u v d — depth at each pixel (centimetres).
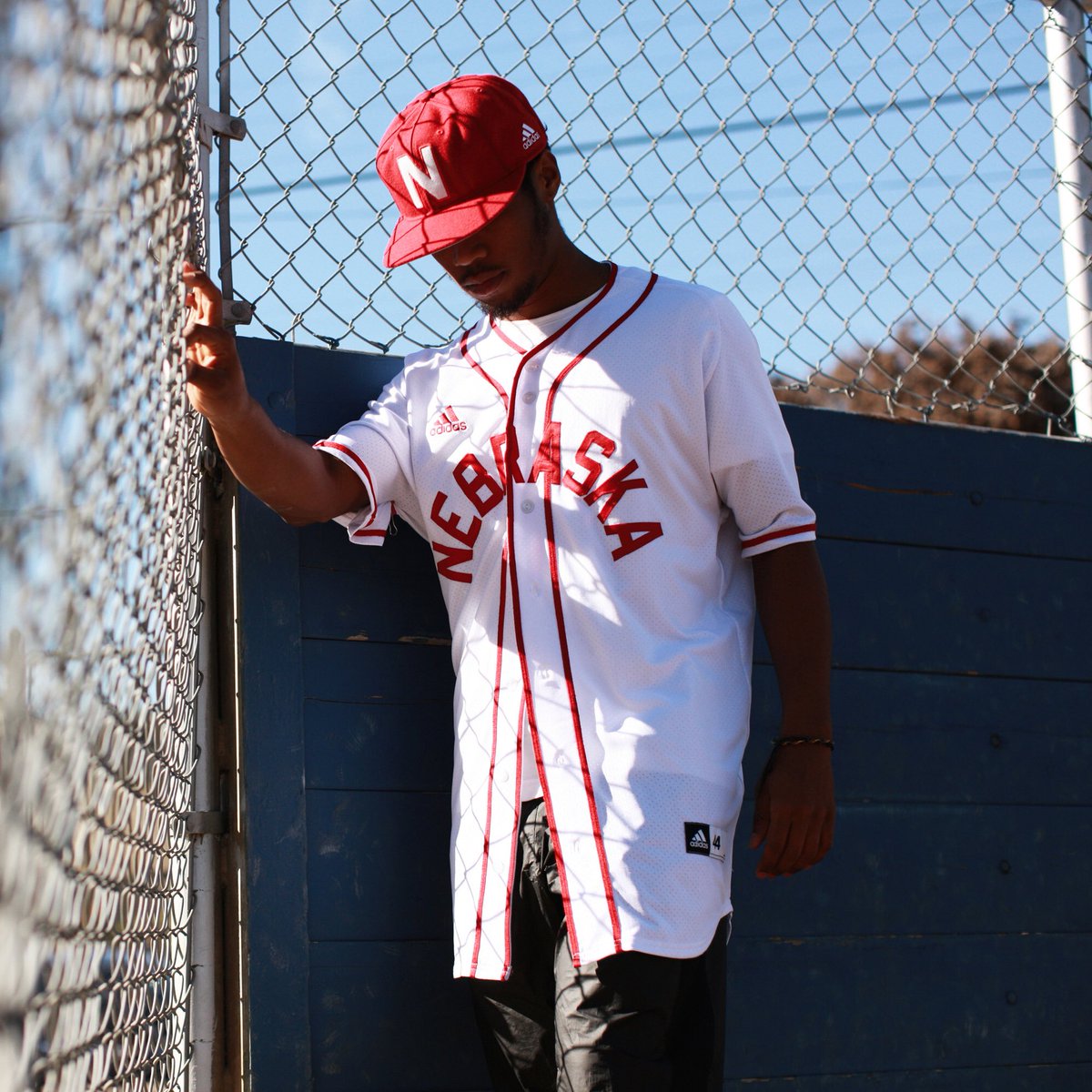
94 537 82
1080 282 269
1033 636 252
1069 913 245
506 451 186
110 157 85
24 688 60
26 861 64
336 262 219
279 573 204
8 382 52
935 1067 229
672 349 184
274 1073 191
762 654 230
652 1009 162
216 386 167
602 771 170
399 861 204
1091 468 263
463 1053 202
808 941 224
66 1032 89
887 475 246
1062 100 271
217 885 198
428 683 210
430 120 180
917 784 237
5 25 49
